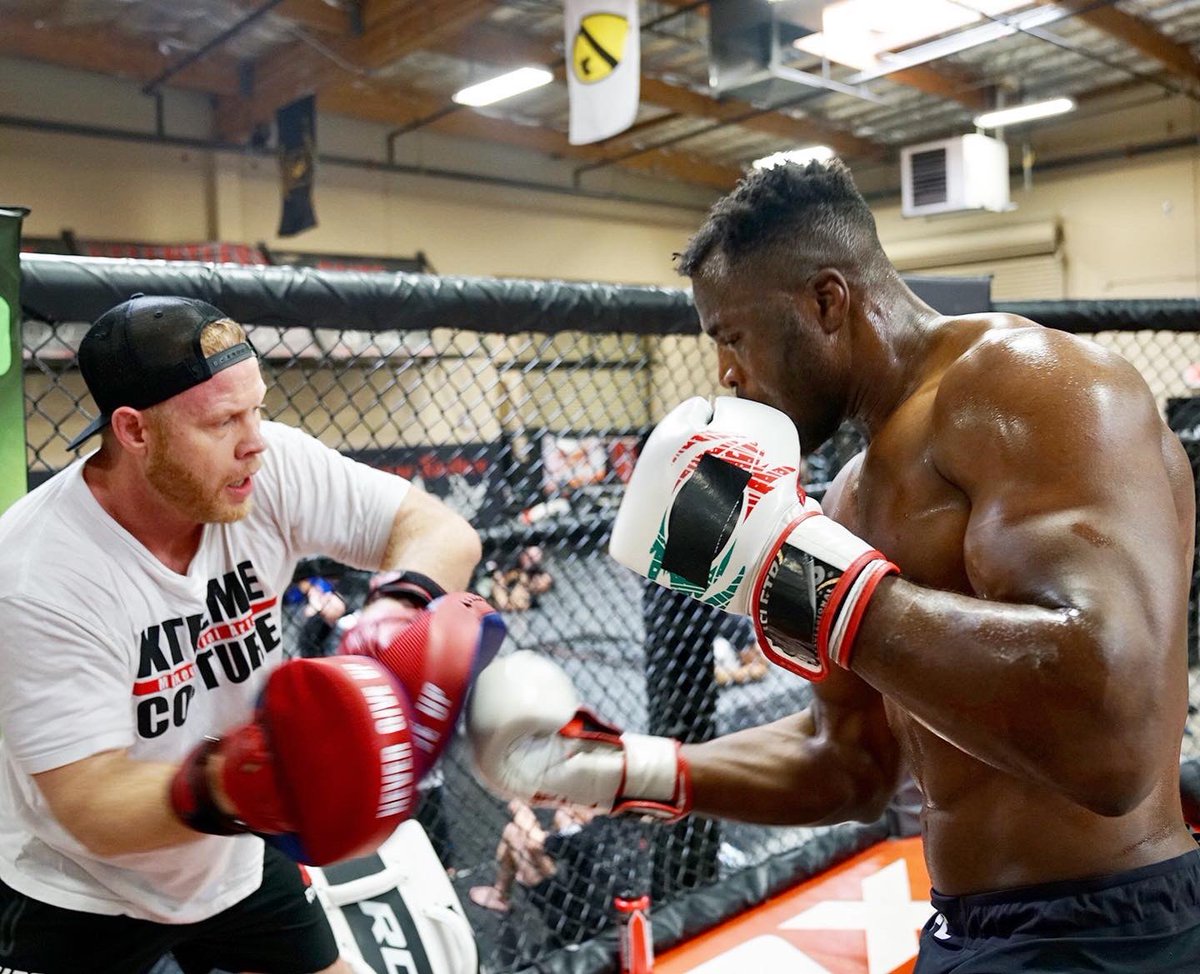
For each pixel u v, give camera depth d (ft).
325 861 2.65
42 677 3.55
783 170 3.49
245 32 23.81
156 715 4.00
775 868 7.45
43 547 3.68
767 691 11.01
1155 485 2.77
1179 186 29.58
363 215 29.99
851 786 4.07
